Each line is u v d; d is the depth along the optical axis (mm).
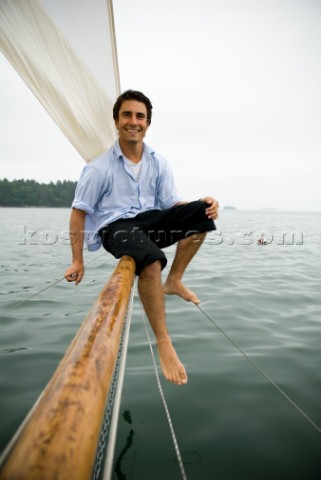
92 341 907
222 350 3637
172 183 2994
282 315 4781
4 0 1836
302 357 3482
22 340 3885
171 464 2070
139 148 2715
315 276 7680
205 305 5191
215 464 2076
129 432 2344
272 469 2041
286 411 2592
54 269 8398
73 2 2320
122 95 2541
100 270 8055
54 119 2383
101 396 738
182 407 2627
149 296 1957
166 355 1910
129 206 2662
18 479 472
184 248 2742
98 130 2752
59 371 771
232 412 2574
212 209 2615
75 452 556
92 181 2508
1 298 5621
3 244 13484
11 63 1938
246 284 6688
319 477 1987
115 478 1966
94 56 2578
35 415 620
